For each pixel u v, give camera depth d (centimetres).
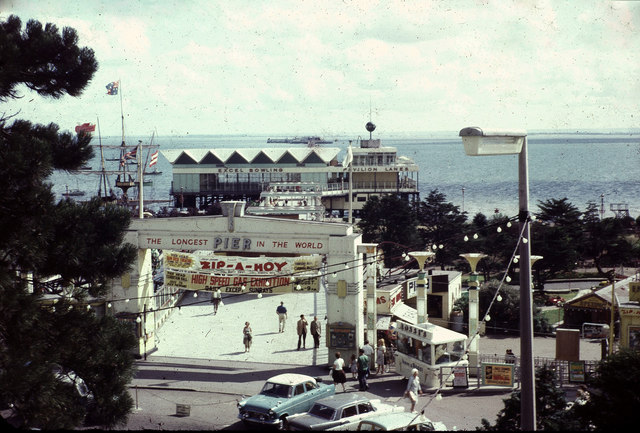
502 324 4781
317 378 3112
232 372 3400
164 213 11975
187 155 12550
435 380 3061
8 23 2753
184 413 2695
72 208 2545
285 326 4356
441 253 8119
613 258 8169
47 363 2128
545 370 2186
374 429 2078
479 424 2502
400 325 3362
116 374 2433
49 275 2505
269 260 3638
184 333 4216
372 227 8794
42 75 2812
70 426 2116
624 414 1856
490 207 19538
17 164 2152
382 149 13088
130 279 3675
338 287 3488
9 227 2159
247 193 12588
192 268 3744
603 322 4722
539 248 6906
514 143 1487
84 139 2791
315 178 12625
